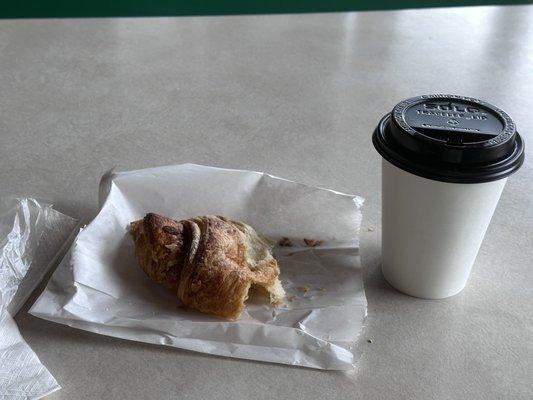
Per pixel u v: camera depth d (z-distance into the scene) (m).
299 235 0.43
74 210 0.45
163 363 0.34
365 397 0.33
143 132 0.55
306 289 0.39
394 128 0.36
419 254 0.38
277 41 0.71
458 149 0.34
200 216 0.42
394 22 0.76
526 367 0.35
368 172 0.51
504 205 0.48
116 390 0.33
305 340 0.35
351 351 0.35
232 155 0.53
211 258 0.37
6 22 0.72
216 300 0.36
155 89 0.62
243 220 0.44
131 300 0.37
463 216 0.36
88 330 0.35
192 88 0.62
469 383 0.34
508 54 0.70
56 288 0.37
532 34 0.75
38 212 0.43
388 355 0.35
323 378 0.34
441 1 1.14
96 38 0.70
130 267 0.39
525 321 0.38
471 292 0.40
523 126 0.58
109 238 0.40
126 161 0.51
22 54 0.66
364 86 0.64
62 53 0.67
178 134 0.55
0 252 0.40
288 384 0.34
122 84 0.62
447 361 0.35
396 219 0.38
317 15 0.78
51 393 0.33
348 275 0.40
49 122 0.56
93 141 0.54
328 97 0.62
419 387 0.34
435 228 0.36
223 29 0.73
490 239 0.44
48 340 0.36
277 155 0.53
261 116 0.58
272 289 0.37
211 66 0.66
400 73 0.66
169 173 0.44
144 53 0.68
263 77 0.65
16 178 0.48
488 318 0.38
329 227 0.43
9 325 0.35
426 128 0.35
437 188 0.35
